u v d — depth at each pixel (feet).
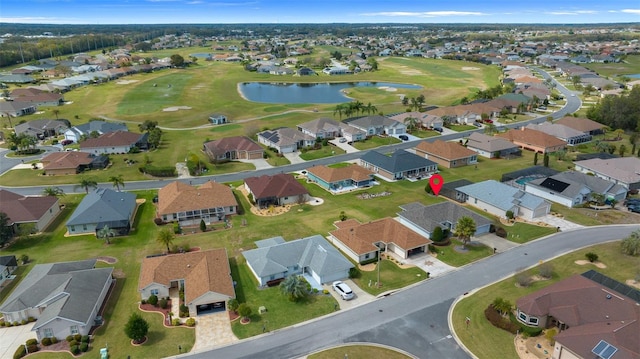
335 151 453.58
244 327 191.52
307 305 206.59
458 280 225.35
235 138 451.12
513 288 216.33
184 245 264.52
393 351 174.91
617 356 153.17
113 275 234.58
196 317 199.11
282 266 229.86
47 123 530.27
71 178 385.91
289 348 177.99
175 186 326.44
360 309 203.00
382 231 263.90
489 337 181.88
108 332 189.67
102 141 453.17
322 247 240.73
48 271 221.87
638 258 240.94
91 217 286.05
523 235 272.10
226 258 233.35
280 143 447.42
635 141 442.50
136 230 288.10
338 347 177.78
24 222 281.54
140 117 613.52
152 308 206.18
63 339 186.29
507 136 481.46
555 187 325.62
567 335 166.71
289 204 326.44
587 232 274.57
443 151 412.57
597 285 194.90
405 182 367.86
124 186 366.02
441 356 171.94
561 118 551.59
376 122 510.99
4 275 230.68
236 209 315.58
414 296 212.02
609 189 319.88
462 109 574.97
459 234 254.06
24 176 391.65
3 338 188.03
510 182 352.90
